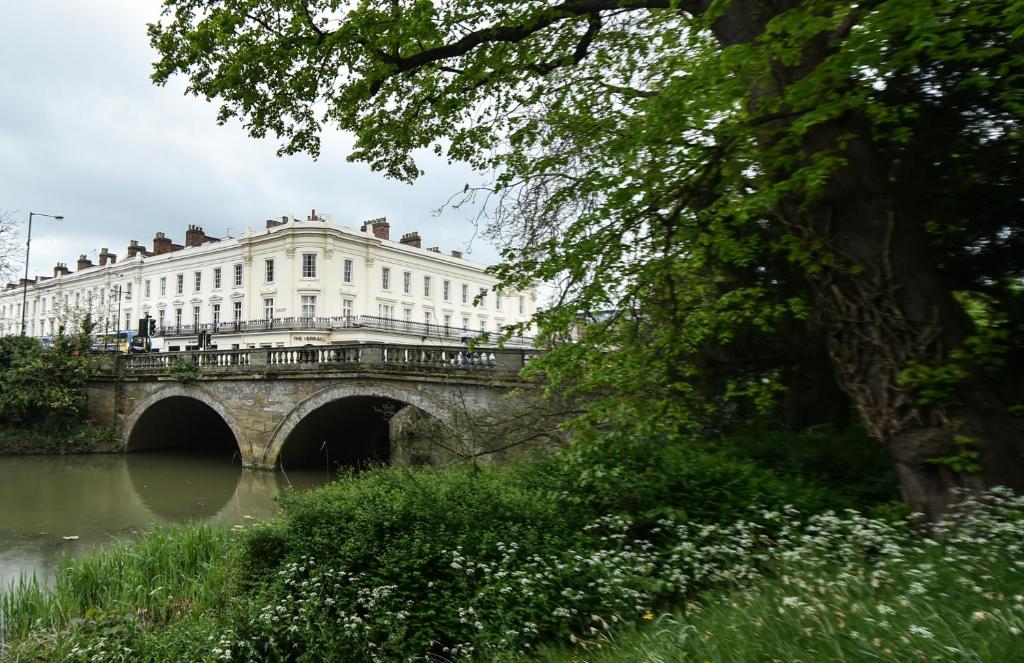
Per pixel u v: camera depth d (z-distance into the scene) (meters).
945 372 4.93
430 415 17.95
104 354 31.75
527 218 7.96
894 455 5.35
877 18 3.94
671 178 5.99
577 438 7.21
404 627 5.82
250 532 8.03
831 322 5.77
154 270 53.88
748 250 6.44
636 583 5.05
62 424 29.39
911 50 4.06
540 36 8.40
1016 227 5.65
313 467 25.27
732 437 8.09
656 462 6.68
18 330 70.19
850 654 2.93
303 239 43.09
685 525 5.62
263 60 7.65
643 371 7.23
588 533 6.08
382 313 47.41
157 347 51.31
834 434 7.72
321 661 6.01
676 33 7.61
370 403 22.81
